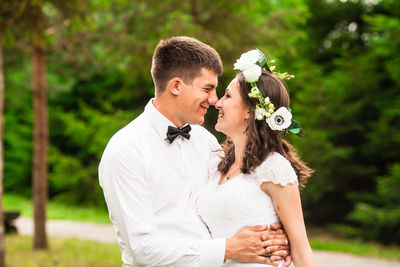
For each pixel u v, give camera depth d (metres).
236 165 2.31
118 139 2.15
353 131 10.30
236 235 2.05
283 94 2.24
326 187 9.87
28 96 13.92
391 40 9.12
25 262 6.06
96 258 6.36
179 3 6.46
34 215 6.88
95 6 4.82
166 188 2.20
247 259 2.03
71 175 13.73
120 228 2.06
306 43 11.25
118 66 7.20
